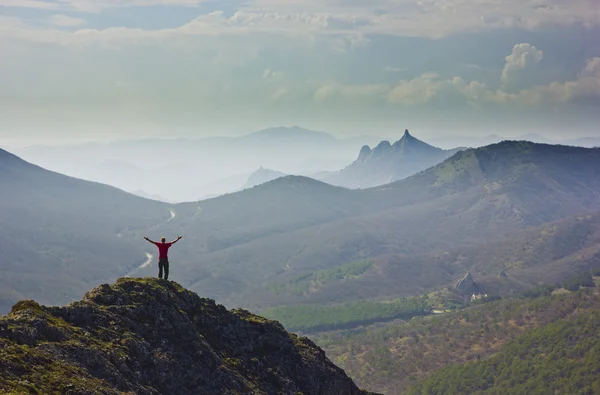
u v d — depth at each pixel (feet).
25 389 180.34
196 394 240.32
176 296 271.49
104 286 253.44
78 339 219.82
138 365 229.45
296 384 285.84
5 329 205.36
